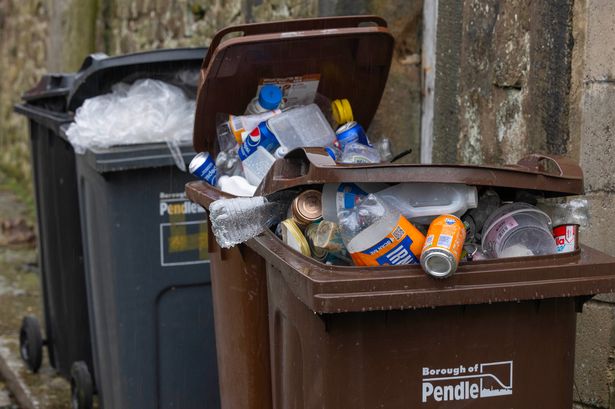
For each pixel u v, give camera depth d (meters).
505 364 2.83
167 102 4.63
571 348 2.89
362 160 3.67
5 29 12.46
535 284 2.72
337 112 3.95
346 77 4.07
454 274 2.70
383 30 3.82
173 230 4.59
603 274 2.77
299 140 3.77
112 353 4.73
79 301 5.49
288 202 3.27
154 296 4.62
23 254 8.91
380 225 2.81
